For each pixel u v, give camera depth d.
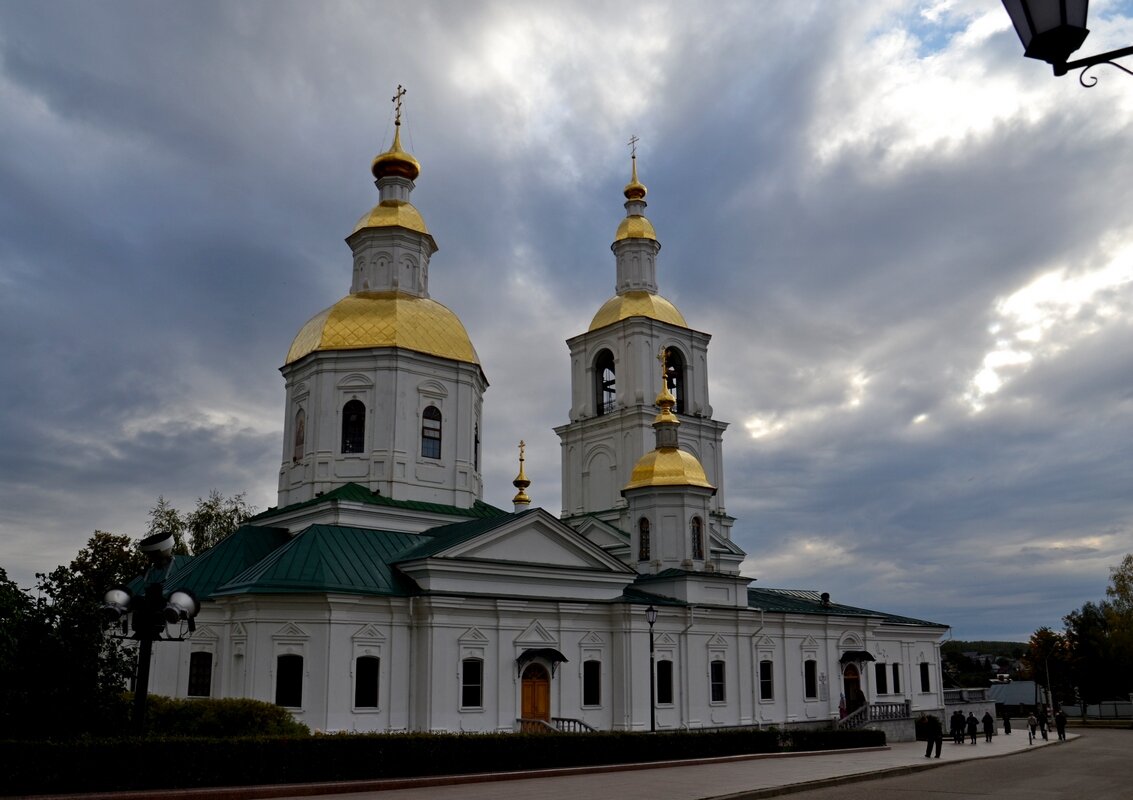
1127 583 105.06
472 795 25.20
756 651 57.62
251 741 25.33
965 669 186.62
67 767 22.31
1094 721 104.00
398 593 43.00
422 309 54.66
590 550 50.38
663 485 57.19
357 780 27.02
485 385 58.19
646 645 51.06
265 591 39.91
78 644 25.73
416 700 42.50
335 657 40.62
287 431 53.78
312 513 48.41
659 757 36.72
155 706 30.36
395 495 50.06
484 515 52.84
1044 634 140.25
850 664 64.88
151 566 25.50
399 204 57.84
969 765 41.28
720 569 64.94
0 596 24.64
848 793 28.48
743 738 40.69
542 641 47.00
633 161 71.12
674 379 67.75
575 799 24.31
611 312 67.62
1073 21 7.61
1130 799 27.34
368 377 51.56
